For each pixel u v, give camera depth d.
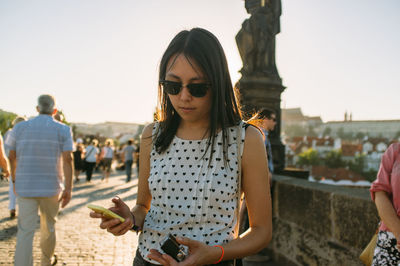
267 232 1.24
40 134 3.41
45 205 3.43
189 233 1.22
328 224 2.97
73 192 9.81
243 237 1.21
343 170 68.75
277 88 4.66
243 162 1.27
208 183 1.23
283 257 3.79
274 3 4.82
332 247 2.91
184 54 1.22
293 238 3.59
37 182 3.35
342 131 161.88
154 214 1.31
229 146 1.26
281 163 4.84
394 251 1.59
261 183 1.25
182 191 1.25
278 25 4.92
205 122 1.32
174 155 1.32
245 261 3.98
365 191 2.94
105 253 4.33
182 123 1.38
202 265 1.12
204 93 1.23
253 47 4.58
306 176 4.81
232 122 1.31
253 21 4.64
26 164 3.36
